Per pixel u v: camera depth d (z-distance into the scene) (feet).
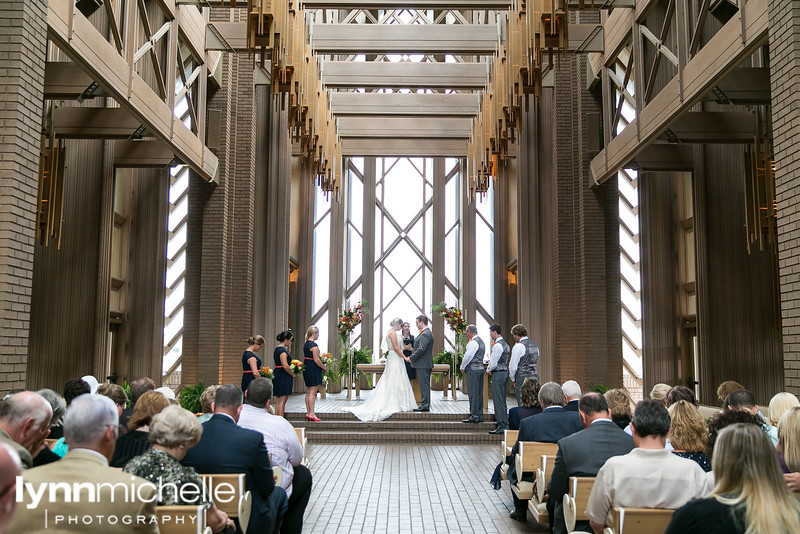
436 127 56.44
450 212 68.08
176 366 47.32
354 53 43.21
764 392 35.68
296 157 63.72
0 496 4.91
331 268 64.28
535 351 34.47
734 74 28.73
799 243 18.54
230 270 41.34
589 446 13.76
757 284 36.42
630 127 33.58
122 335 43.06
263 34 23.88
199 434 11.18
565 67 42.55
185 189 49.39
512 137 34.71
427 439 36.24
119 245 43.27
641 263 41.78
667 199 42.01
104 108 32.78
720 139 32.01
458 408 43.37
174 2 32.65
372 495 23.31
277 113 50.24
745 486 6.85
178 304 48.11
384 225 68.13
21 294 19.44
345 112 52.44
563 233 41.81
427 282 67.21
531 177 49.39
